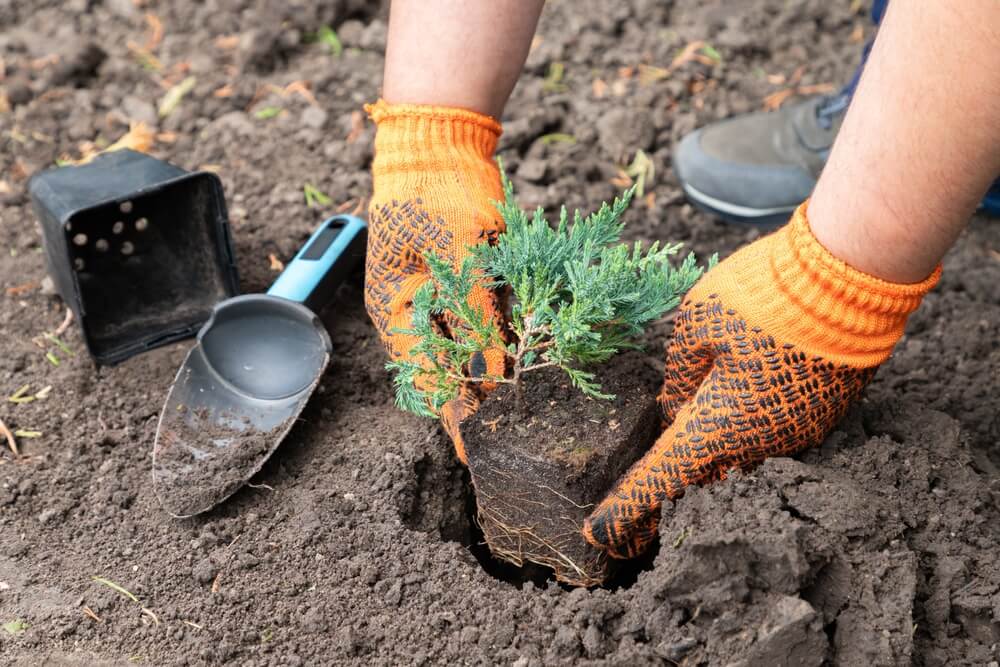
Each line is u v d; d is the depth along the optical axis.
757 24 1.70
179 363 1.32
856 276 1.08
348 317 1.36
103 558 1.19
